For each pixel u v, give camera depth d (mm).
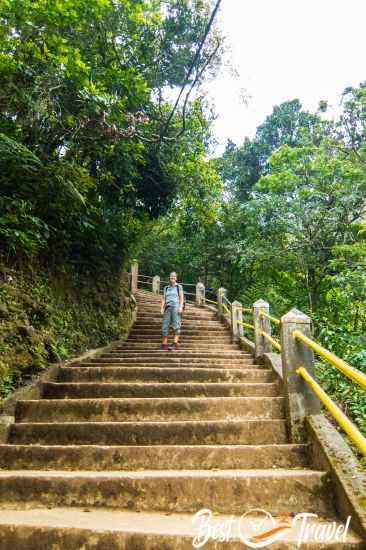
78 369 4578
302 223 11734
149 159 7984
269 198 11867
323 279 11672
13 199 4492
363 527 1897
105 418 3543
